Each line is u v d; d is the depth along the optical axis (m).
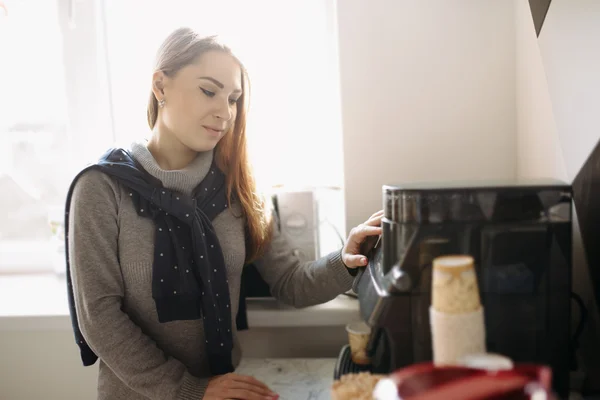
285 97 1.28
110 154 0.90
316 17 1.25
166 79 0.88
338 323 1.05
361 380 0.54
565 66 0.69
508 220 0.51
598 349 0.58
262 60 1.27
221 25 1.27
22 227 1.40
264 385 0.84
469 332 0.44
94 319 0.80
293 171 1.31
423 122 1.07
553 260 0.50
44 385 1.18
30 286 1.30
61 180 1.37
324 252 1.27
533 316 0.50
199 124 0.89
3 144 1.37
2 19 1.32
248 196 0.99
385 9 1.05
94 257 0.81
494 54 1.04
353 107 1.08
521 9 0.97
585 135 0.61
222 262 0.91
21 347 1.17
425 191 0.51
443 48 1.05
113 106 1.31
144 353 0.81
